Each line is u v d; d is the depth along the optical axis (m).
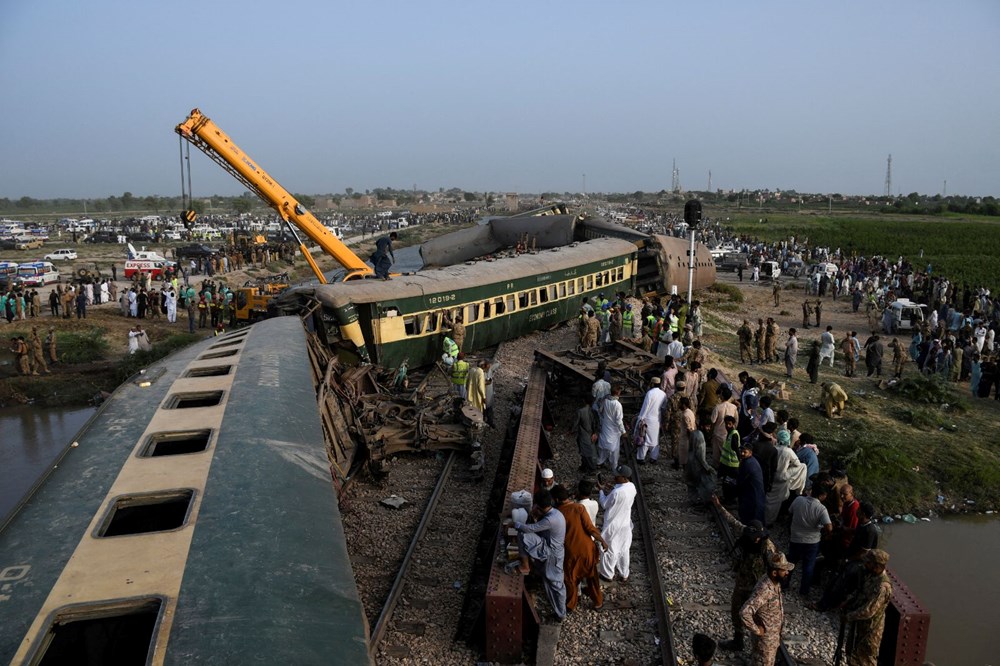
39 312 36.03
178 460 7.66
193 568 5.37
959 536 14.23
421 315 22.08
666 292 37.25
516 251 32.25
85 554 5.62
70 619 4.81
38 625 4.63
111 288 41.41
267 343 14.46
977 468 16.53
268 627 4.64
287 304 21.19
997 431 19.73
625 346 21.86
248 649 4.38
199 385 11.01
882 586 8.05
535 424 14.93
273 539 5.88
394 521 12.91
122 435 8.66
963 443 18.44
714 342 30.12
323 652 4.48
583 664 8.93
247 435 8.42
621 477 10.87
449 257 34.56
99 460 7.79
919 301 40.09
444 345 21.39
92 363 29.27
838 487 11.13
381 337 20.80
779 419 13.95
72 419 23.06
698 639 7.59
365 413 16.23
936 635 10.60
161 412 9.53
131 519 7.37
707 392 16.14
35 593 5.03
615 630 9.64
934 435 19.08
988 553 13.46
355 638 4.73
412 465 15.73
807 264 62.88
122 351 31.33
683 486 14.52
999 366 22.95
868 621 8.23
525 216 37.66
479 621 9.34
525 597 9.57
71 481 7.21
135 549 5.70
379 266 23.59
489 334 25.44
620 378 19.22
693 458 13.59
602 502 11.55
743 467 11.71
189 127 22.47
